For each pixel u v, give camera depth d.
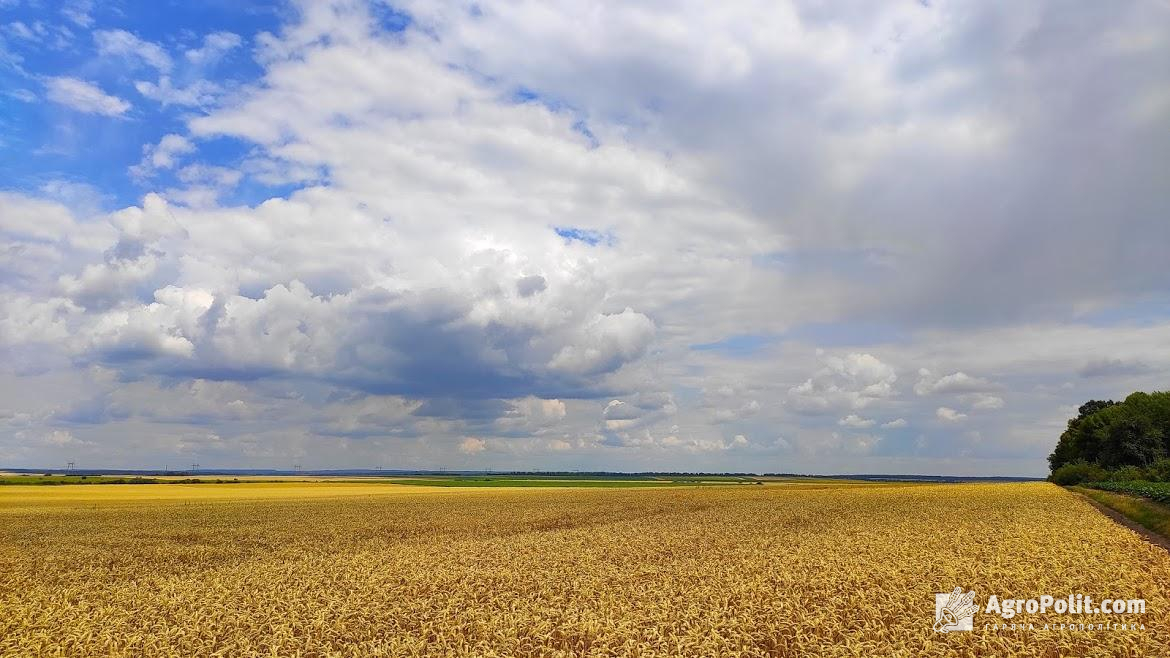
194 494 99.19
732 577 24.59
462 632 18.53
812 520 48.06
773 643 16.73
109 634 18.45
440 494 99.56
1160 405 104.31
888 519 46.19
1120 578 21.11
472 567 29.08
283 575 28.61
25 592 26.06
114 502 80.31
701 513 57.66
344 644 17.98
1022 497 66.50
